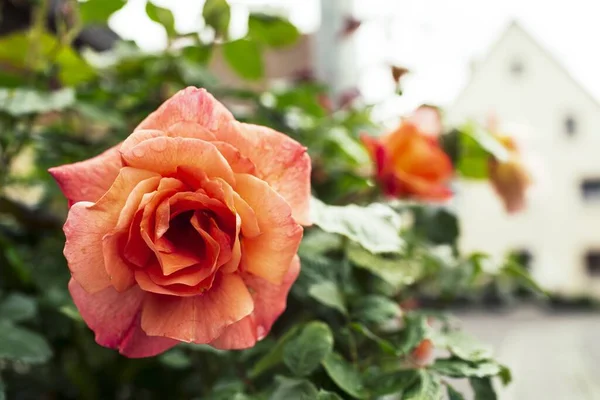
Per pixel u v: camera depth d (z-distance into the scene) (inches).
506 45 248.2
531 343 91.4
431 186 23.0
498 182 25.7
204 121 15.1
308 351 16.8
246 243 14.9
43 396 26.4
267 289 15.5
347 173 24.4
